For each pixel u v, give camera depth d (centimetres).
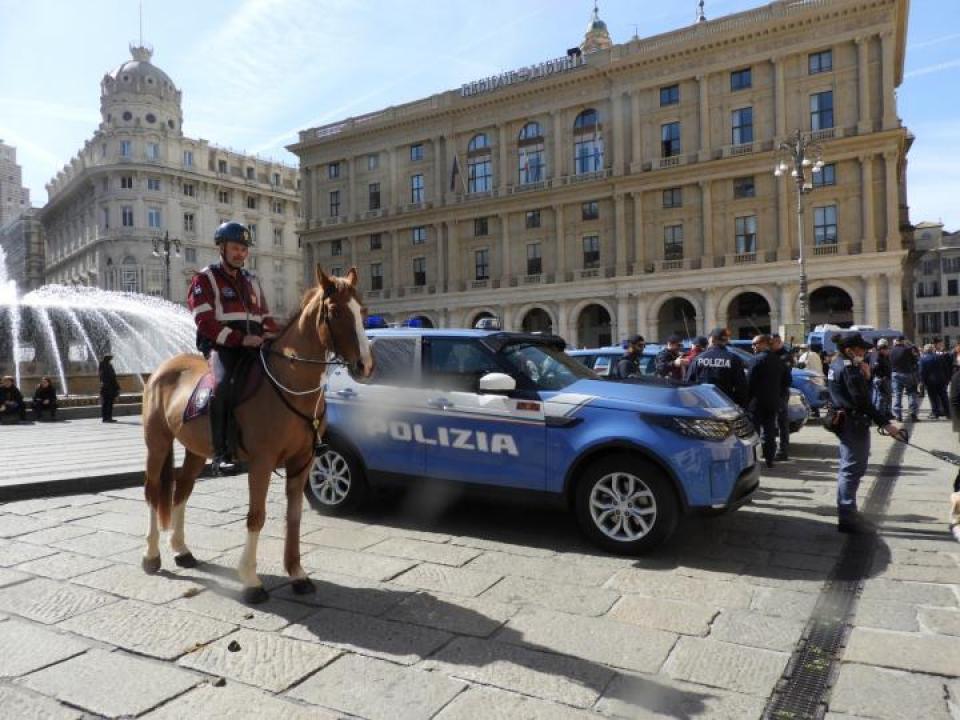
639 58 4288
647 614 418
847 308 4156
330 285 427
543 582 478
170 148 6688
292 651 367
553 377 620
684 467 524
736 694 320
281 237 7662
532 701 314
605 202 4544
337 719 299
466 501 724
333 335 420
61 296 2494
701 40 4084
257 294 493
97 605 435
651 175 4278
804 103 3909
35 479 770
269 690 325
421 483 632
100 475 806
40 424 1630
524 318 5000
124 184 6456
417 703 312
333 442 669
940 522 643
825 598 445
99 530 618
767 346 961
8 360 2356
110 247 6431
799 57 3919
